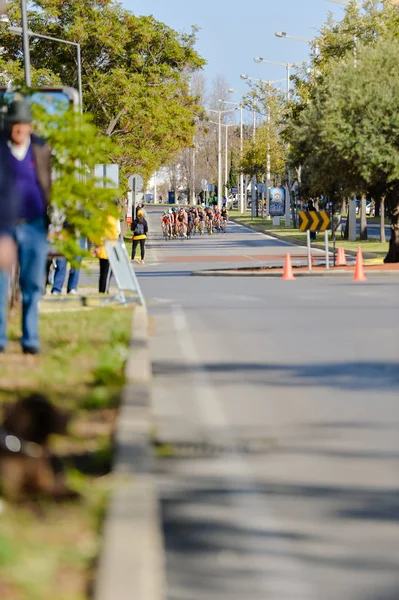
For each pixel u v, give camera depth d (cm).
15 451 984
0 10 4122
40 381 1670
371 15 8031
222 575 888
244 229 14975
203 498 1132
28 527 916
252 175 18088
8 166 1380
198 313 3177
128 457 1173
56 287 3503
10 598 728
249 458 1313
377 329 2684
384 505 1095
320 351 2288
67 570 805
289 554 943
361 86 5581
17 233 1930
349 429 1481
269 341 2473
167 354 2270
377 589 854
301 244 9725
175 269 6188
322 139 5634
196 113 10606
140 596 736
